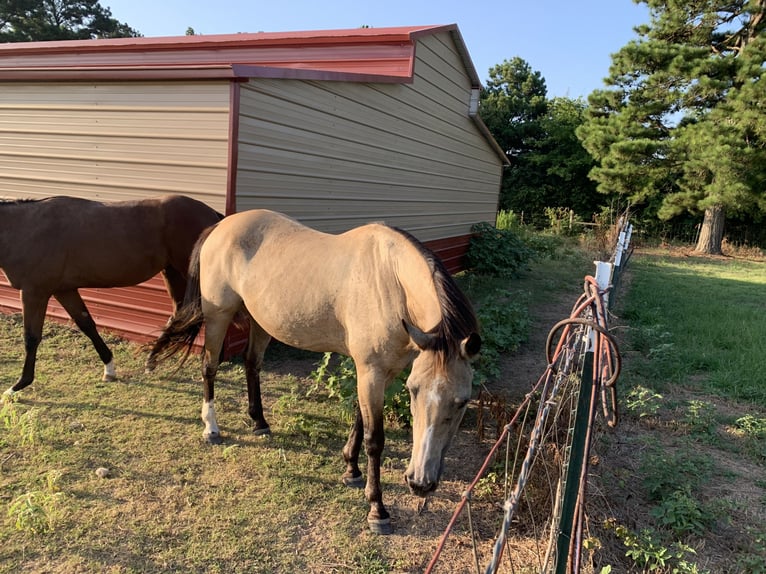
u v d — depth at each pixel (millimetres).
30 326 4242
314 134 5918
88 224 4289
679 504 2918
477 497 3238
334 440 3900
